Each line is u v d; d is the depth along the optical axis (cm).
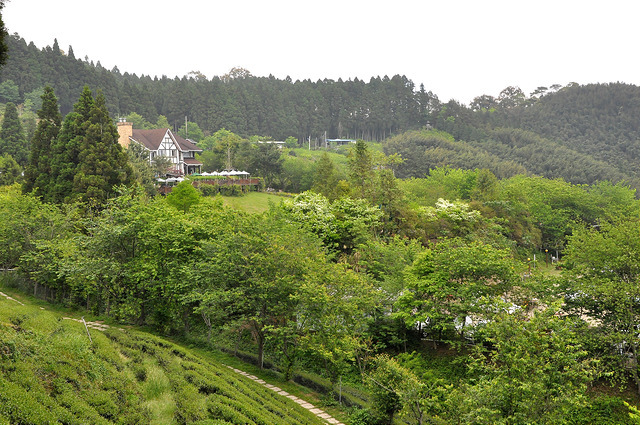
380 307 3531
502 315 2238
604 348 2931
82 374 1767
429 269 3528
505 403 1909
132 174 5594
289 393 2820
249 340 3697
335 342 2806
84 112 5416
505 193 6969
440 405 2361
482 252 3481
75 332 2220
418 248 4247
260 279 2975
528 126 19562
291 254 3039
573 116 19188
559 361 1972
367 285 3256
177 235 3366
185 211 5144
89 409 1539
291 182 9331
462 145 15775
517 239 6431
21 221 4144
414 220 5494
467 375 3111
